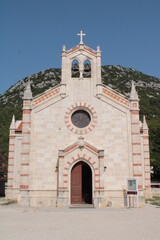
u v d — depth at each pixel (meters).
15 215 22.23
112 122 32.62
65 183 29.95
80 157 30.52
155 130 81.50
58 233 14.38
